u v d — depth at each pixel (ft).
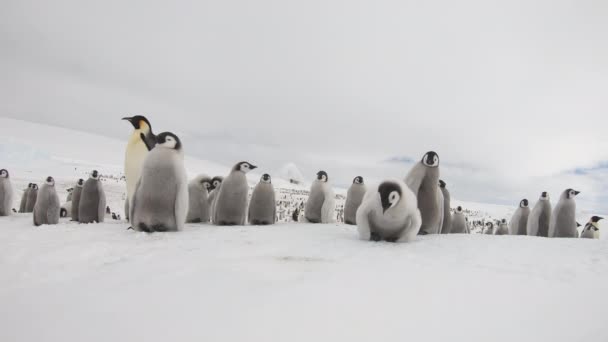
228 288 10.22
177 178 21.34
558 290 11.45
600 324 9.08
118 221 31.71
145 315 8.41
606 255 16.96
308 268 12.86
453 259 15.56
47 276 11.66
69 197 56.08
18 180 120.57
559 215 36.96
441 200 26.45
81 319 8.19
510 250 17.90
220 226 27.27
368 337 7.75
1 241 17.58
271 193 32.50
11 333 7.55
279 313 8.66
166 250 15.79
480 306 9.76
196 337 7.47
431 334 8.03
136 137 31.73
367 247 17.90
